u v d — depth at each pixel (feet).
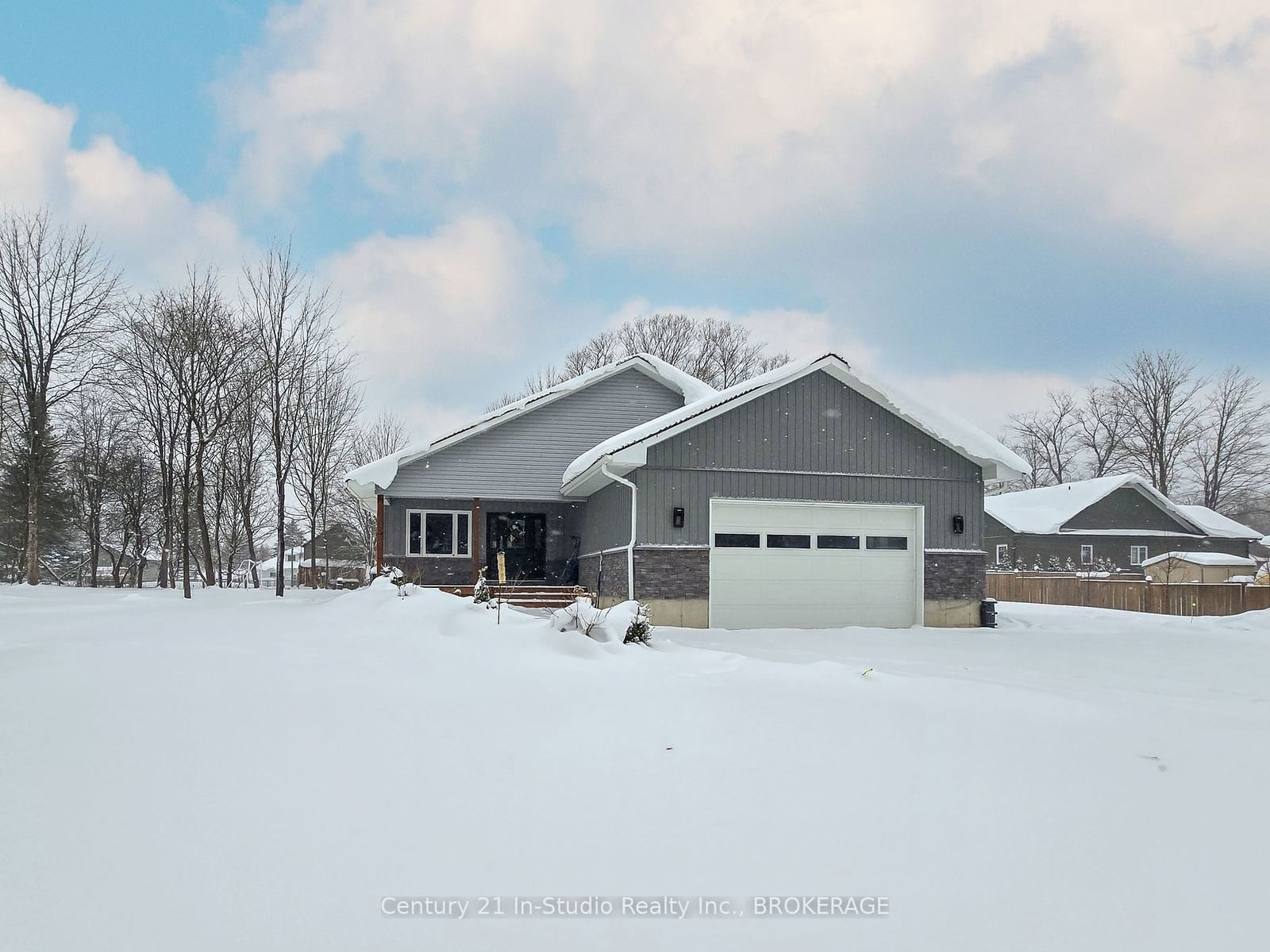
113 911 8.83
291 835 10.82
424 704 17.75
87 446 120.57
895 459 53.36
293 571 188.24
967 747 15.24
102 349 92.79
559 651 25.48
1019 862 10.62
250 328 88.79
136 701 17.63
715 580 50.06
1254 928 9.18
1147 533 124.16
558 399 66.64
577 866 10.23
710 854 10.63
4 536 116.06
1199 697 24.16
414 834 10.96
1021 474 53.11
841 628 49.47
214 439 102.89
